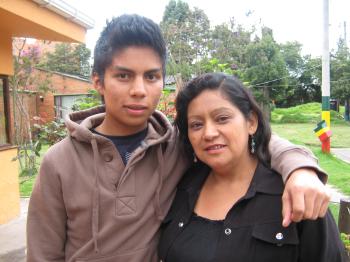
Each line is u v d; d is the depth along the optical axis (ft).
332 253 4.05
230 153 4.52
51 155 4.97
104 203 4.76
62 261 4.99
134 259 4.75
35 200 4.97
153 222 4.98
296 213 3.66
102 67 4.83
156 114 5.61
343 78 86.43
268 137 4.83
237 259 4.15
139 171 5.04
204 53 59.77
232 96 4.53
